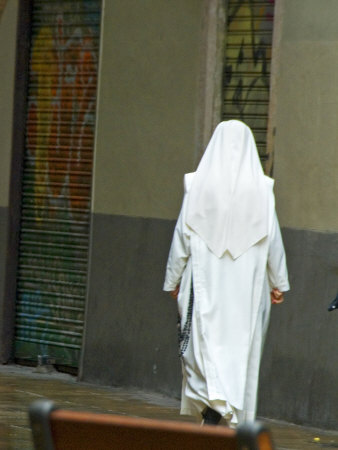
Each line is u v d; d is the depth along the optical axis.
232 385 9.43
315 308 12.34
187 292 9.68
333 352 12.10
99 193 15.09
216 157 9.75
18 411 12.20
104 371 14.86
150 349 14.23
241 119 13.70
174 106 14.17
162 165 14.25
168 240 14.07
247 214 9.59
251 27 13.61
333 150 12.28
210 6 13.82
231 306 9.54
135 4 14.66
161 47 14.34
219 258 9.55
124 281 14.65
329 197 12.30
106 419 4.23
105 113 15.03
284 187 12.84
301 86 12.67
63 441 4.36
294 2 12.80
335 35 12.30
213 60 13.83
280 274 9.78
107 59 15.02
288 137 12.81
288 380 12.58
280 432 11.91
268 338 12.84
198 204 9.66
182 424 4.13
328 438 11.66
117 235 14.79
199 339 9.51
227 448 4.03
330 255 12.21
